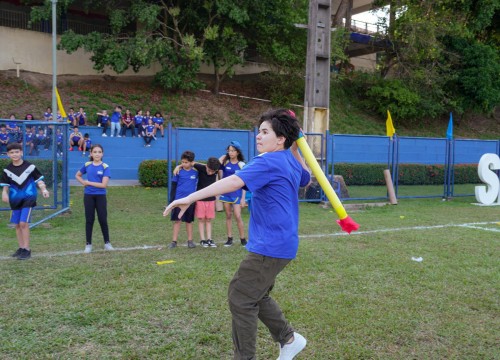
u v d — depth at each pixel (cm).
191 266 587
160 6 2262
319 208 1227
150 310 433
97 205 677
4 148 1124
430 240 776
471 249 709
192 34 2278
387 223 976
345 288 511
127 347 361
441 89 2825
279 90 2559
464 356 358
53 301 453
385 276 558
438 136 2839
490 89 2819
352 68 3155
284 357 320
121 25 2188
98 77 2433
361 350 362
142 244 729
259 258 286
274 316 316
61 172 1153
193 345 365
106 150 1814
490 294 501
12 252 659
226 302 456
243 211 1154
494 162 1380
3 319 409
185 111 2306
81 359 341
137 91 2352
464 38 2852
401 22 2611
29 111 2023
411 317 432
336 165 1764
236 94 2570
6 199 619
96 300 457
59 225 900
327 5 1348
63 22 2436
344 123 2666
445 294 497
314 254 659
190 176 706
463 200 1504
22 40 2286
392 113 2770
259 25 2342
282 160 290
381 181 1862
